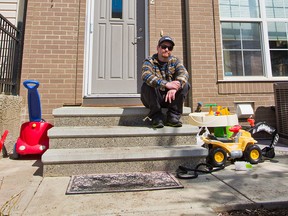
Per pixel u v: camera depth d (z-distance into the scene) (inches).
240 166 92.0
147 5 163.9
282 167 94.9
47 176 84.0
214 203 62.8
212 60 156.8
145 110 108.6
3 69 132.2
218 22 160.6
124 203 63.6
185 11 163.2
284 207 62.6
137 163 89.0
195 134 101.3
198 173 88.5
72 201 64.5
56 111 103.7
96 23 161.6
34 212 58.1
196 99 151.5
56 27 147.6
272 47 165.0
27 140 113.3
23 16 152.7
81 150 91.0
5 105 118.0
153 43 155.1
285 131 140.3
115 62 160.2
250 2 167.6
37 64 142.6
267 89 155.9
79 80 144.7
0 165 101.1
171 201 64.6
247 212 60.6
